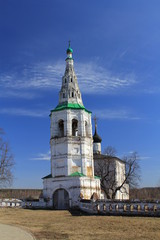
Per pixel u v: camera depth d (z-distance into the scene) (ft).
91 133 212.84
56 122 206.59
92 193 194.18
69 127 200.44
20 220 109.81
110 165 265.34
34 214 139.03
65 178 190.29
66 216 125.70
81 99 223.30
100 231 74.43
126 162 243.40
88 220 101.86
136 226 80.33
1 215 133.90
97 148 298.35
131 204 118.83
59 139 200.75
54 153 200.95
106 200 129.29
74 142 198.59
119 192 272.31
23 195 356.59
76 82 224.33
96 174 259.39
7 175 183.93
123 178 287.89
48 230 79.15
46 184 196.75
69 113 203.00
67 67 227.20
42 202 191.42
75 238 64.95
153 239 61.41
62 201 189.88
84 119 206.69
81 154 197.36
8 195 302.86
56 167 197.67
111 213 124.77
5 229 81.20
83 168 195.21
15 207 187.83
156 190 443.73
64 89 219.00
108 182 258.37
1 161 183.93
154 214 110.73
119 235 67.31
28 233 73.10
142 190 446.60
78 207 173.37
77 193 184.75
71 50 231.71
